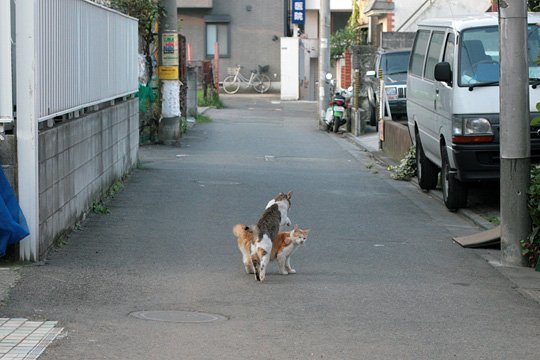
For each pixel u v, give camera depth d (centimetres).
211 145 2628
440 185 1806
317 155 2475
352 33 4675
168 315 831
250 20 5622
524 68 1095
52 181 1071
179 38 2956
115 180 1609
